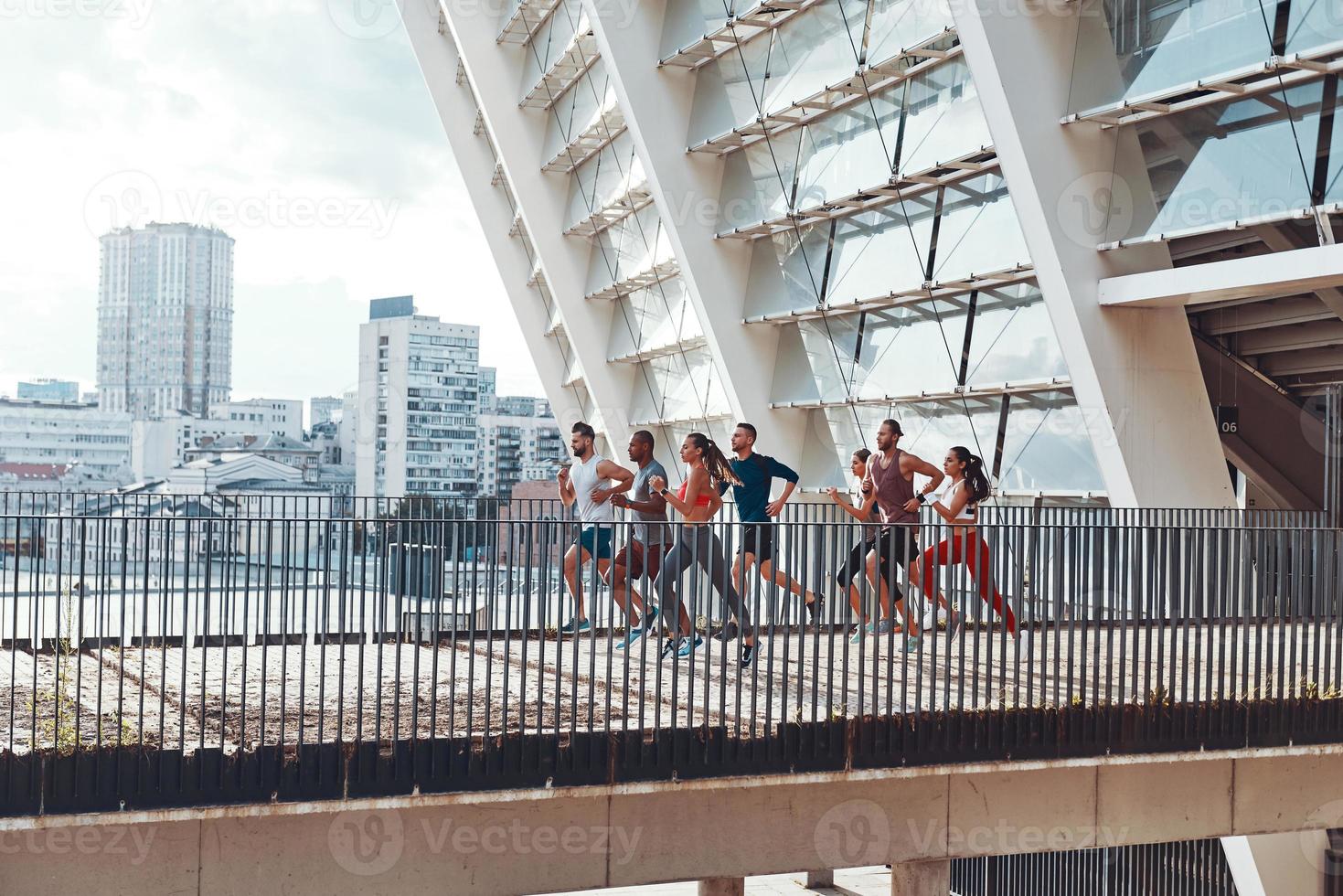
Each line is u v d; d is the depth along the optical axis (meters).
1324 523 14.91
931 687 8.60
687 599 16.22
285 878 7.39
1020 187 14.27
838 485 21.03
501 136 31.55
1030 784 9.13
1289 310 17.83
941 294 17.77
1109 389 14.38
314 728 7.87
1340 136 11.91
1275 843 13.30
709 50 20.94
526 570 7.83
